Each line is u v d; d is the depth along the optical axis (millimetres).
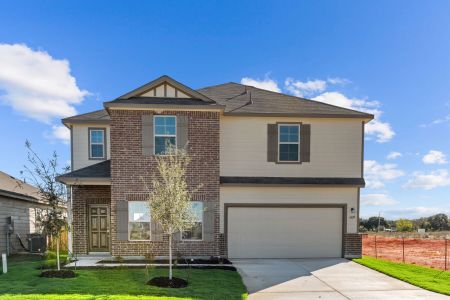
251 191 13641
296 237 13711
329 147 14133
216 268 10898
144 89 13055
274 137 13953
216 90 17516
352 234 13828
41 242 15812
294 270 11102
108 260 11938
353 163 14148
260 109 14242
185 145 12180
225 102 15211
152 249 12383
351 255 13742
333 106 15164
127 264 11266
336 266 11859
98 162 15398
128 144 12516
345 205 13922
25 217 17344
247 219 13594
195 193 12711
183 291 7883
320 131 14172
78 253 13414
